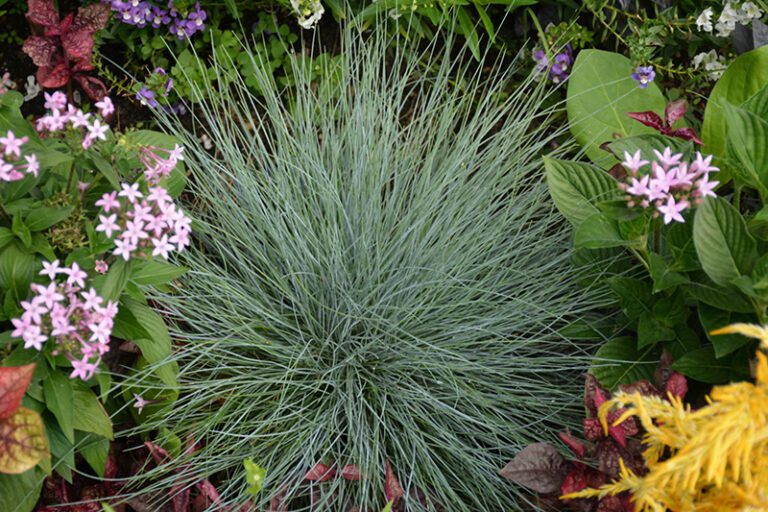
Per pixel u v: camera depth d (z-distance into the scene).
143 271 2.46
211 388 2.81
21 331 2.05
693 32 3.54
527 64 3.60
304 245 2.88
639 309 2.66
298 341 2.90
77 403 2.41
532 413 2.79
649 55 3.30
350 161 3.15
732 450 1.74
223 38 3.47
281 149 3.08
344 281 2.88
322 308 2.94
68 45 2.85
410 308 2.90
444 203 3.03
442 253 2.98
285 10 3.54
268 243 3.12
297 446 2.69
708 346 2.53
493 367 2.83
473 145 3.13
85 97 3.43
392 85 3.40
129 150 2.46
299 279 2.93
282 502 2.58
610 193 2.62
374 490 2.59
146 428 2.68
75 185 2.51
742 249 2.29
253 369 2.86
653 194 2.19
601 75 3.31
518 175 3.11
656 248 2.77
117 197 2.47
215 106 3.18
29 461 2.07
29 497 2.40
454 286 2.92
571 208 2.64
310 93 3.23
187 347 2.75
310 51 3.56
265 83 3.21
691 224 2.40
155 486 2.55
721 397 1.76
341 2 3.43
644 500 1.91
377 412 2.85
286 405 2.76
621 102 3.29
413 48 3.60
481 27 3.64
